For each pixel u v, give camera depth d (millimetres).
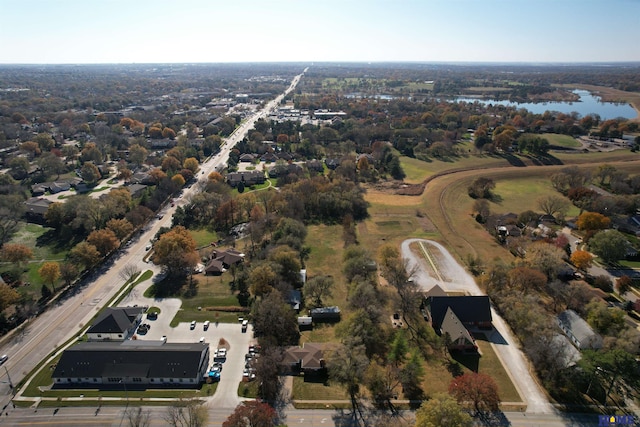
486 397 77312
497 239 154375
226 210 165375
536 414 77438
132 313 103875
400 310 108000
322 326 103688
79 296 115875
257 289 106500
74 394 81875
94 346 90312
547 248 124812
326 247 148750
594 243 134625
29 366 89500
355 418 76750
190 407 74562
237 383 85125
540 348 86062
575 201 185625
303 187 186250
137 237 154625
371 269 128375
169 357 86438
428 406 67938
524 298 103500
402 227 166125
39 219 167750
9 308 109812
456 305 103125
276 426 74750
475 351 94312
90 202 155125
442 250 145875
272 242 141750
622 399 81062
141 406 79062
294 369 89062
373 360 90500
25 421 75500
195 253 129875
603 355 81938
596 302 101250
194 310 110000
